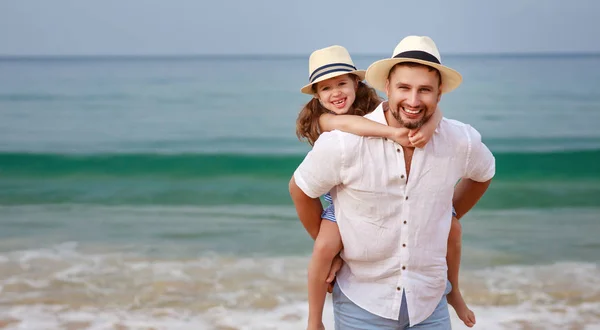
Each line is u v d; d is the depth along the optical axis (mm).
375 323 2885
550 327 5520
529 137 17500
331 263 2992
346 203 2816
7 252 7848
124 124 19688
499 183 12438
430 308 2896
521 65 33969
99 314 5840
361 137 2719
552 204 10836
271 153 14695
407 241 2779
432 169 2734
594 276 6898
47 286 6551
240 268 7176
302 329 5492
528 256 7707
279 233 8844
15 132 18594
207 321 5691
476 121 19938
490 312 5875
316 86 3842
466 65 34656
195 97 24469
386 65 2662
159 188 12359
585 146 15844
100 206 10883
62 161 14359
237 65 39156
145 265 7297
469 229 9125
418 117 2615
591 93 23812
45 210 10547
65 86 26953
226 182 12898
